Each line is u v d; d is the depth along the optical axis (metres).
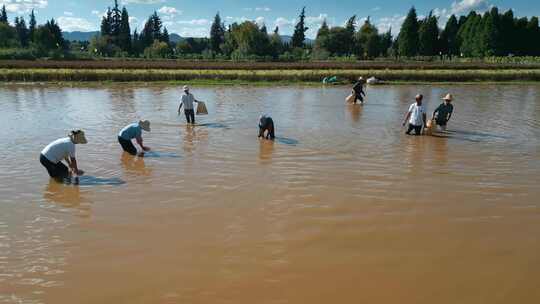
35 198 8.40
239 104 22.39
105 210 7.83
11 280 5.56
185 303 5.11
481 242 6.64
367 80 34.94
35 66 39.66
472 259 6.13
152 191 8.82
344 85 34.19
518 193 8.84
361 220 7.44
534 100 24.98
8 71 33.75
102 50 84.19
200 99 24.38
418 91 30.23
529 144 13.34
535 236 6.86
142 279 5.61
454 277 5.66
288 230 7.04
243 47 77.88
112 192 8.76
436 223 7.34
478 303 5.11
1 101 22.69
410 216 7.62
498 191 8.95
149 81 34.38
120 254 6.23
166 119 17.50
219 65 46.41
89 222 7.30
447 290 5.37
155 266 5.91
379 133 14.98
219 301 5.15
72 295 5.25
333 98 25.50
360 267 5.91
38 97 24.56
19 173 9.95
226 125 16.25
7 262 5.99
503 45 77.56
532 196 8.66
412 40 80.25
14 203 8.14
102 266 5.91
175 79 34.94
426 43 81.75
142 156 11.59
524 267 5.91
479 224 7.30
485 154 12.05
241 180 9.56
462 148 12.75
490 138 14.23
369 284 5.50
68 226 7.15
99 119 17.41
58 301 5.13
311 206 8.06
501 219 7.51
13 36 82.50
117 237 6.76
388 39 93.00
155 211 7.78
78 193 8.69
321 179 9.68
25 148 12.34
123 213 7.69
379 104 23.02
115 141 13.35
